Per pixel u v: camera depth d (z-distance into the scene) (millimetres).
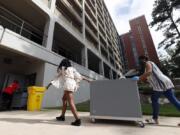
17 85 7453
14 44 6539
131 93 3057
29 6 9695
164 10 19703
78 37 14898
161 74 3113
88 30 20156
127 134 2232
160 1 19938
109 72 30859
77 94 11875
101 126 2787
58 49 15430
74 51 17859
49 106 7965
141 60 3357
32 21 11484
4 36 6133
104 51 29797
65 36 13758
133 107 2951
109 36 39469
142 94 9125
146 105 7445
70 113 4840
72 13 15875
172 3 18391
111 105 3146
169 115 4238
